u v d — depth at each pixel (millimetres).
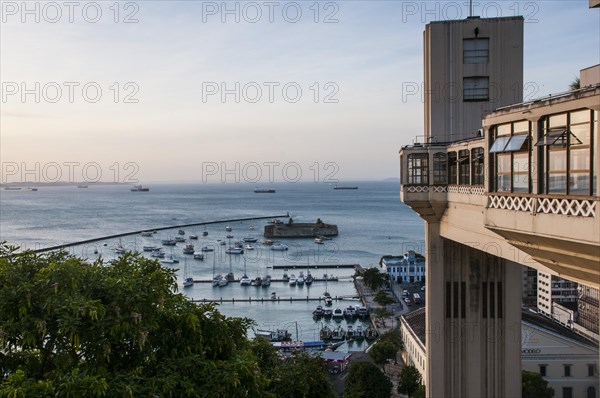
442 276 37562
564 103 16812
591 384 79688
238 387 21609
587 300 114375
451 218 34625
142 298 22203
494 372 37594
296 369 29375
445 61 38188
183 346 23078
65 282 22078
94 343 20781
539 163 18438
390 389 81812
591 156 15930
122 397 19094
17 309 21016
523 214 19359
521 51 37719
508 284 37406
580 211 16266
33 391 18094
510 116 20078
